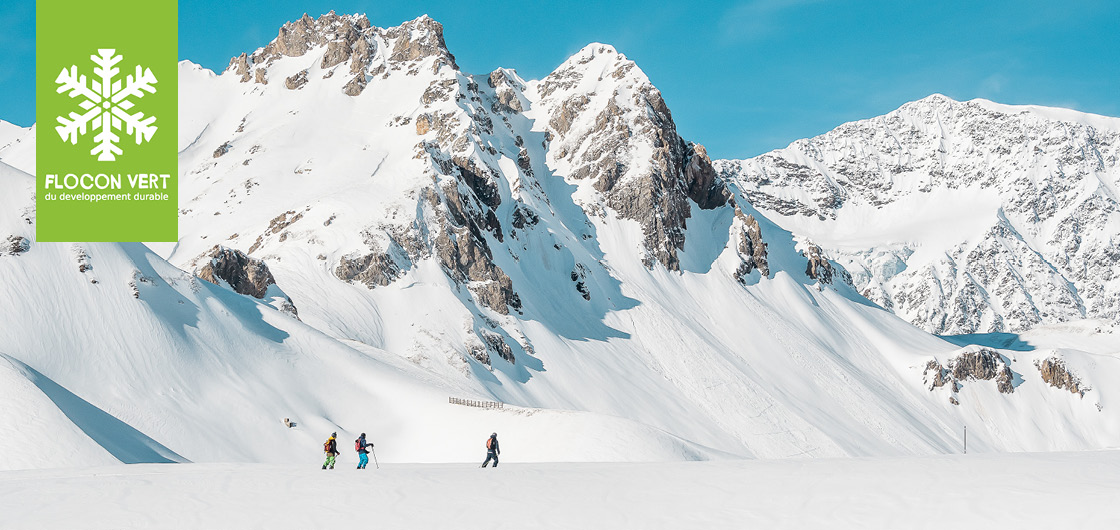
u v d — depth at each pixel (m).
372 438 94.69
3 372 69.62
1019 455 41.66
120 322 92.25
